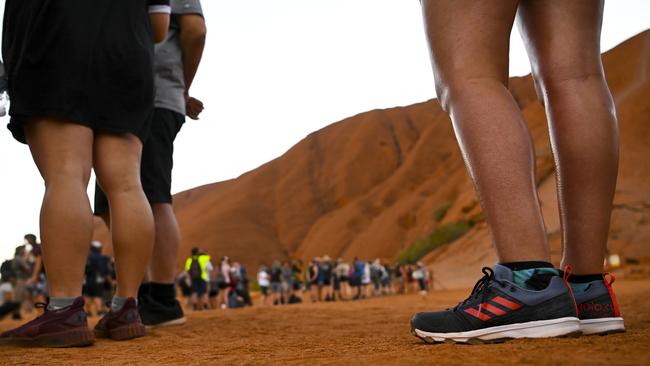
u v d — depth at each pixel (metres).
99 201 5.22
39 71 3.44
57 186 3.42
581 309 2.53
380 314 6.66
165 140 5.38
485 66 2.37
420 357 1.79
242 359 2.29
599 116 2.58
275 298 25.20
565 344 1.88
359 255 73.94
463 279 36.56
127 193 3.90
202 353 2.76
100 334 3.95
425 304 11.76
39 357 2.86
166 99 5.40
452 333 2.27
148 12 4.21
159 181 5.28
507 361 1.58
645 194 37.84
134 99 3.82
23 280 12.93
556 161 2.67
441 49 2.43
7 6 3.64
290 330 4.26
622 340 1.97
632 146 43.19
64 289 3.38
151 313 5.08
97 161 3.85
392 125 103.75
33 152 3.55
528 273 2.20
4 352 3.09
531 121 54.00
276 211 97.00
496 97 2.29
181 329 4.70
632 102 48.28
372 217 83.44
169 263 5.26
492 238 2.28
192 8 5.49
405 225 73.19
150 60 3.92
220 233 91.25
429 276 34.22
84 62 3.54
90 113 3.60
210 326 4.94
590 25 2.67
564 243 2.68
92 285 14.05
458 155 82.69
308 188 97.81
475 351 1.86
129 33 3.79
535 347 1.84
